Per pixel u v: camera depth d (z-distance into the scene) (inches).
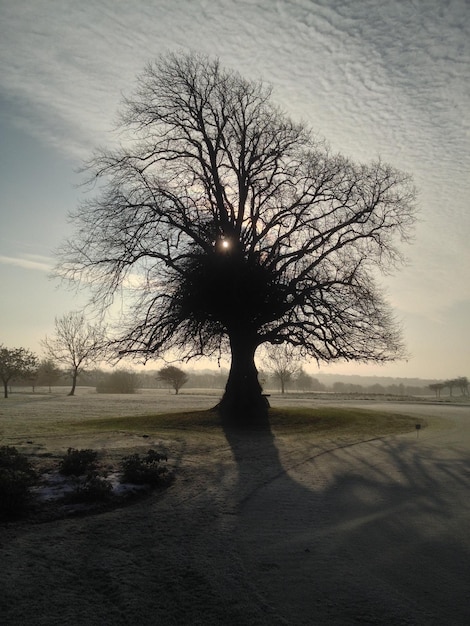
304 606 192.5
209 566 230.8
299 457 547.5
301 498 360.2
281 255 981.2
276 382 5841.5
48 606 190.2
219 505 337.1
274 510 327.3
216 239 960.3
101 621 180.1
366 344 988.6
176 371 3351.4
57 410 1311.5
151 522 295.3
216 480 417.1
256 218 991.0
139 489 362.3
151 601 195.8
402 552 250.4
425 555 246.1
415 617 183.9
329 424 896.9
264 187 989.8
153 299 959.0
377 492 379.2
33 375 2485.2
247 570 226.8
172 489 379.9
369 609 189.9
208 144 993.5
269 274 949.8
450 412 1228.5
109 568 226.1
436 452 575.5
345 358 976.9
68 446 550.3
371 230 986.7
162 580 215.0
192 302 925.8
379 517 311.9
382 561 238.4
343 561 238.4
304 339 968.9
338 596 201.2
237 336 987.3
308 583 213.3
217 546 257.9
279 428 850.1
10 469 341.1
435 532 282.5
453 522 301.3
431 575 221.8
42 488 348.2
